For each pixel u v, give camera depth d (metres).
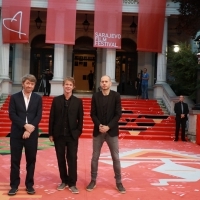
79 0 16.52
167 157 8.52
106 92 5.17
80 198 4.84
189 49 15.41
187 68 14.92
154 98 17.27
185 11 14.02
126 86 21.05
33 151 4.93
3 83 16.58
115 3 16.06
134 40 20.75
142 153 9.12
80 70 21.83
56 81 16.64
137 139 12.55
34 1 16.39
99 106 5.13
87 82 22.05
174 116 14.41
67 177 5.36
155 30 16.31
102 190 5.29
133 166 7.28
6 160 7.62
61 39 16.00
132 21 19.97
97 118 5.15
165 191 5.30
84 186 5.52
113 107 5.13
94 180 5.30
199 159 8.36
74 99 5.18
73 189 5.09
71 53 20.64
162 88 16.80
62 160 5.23
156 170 6.89
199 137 11.38
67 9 16.02
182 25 14.51
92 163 5.28
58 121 5.13
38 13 17.89
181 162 7.85
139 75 18.86
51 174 6.34
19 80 19.66
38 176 6.16
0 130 12.52
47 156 8.25
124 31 20.62
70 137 5.13
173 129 13.26
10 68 19.84
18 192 5.04
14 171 4.94
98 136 5.20
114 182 5.80
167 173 6.63
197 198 4.96
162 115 14.61
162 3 16.30
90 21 20.23
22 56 19.97
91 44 20.98
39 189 5.26
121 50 21.06
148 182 5.87
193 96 14.69
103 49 20.20
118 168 5.17
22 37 15.77
